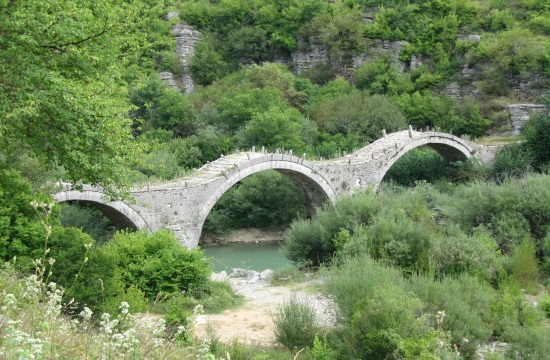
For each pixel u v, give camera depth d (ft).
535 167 144.87
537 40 213.66
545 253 76.48
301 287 68.54
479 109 195.31
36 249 42.14
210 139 165.17
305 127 176.45
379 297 43.32
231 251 128.26
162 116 181.06
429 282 50.03
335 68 236.22
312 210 123.75
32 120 38.96
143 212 86.94
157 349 22.04
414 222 80.02
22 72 36.73
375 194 95.04
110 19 44.47
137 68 201.87
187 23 255.50
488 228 84.28
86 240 44.78
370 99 190.90
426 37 233.55
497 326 49.65
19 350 15.12
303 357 39.91
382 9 244.01
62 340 20.57
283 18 253.65
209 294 60.59
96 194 83.35
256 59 251.39
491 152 159.53
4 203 44.29
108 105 41.19
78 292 39.40
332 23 236.22
